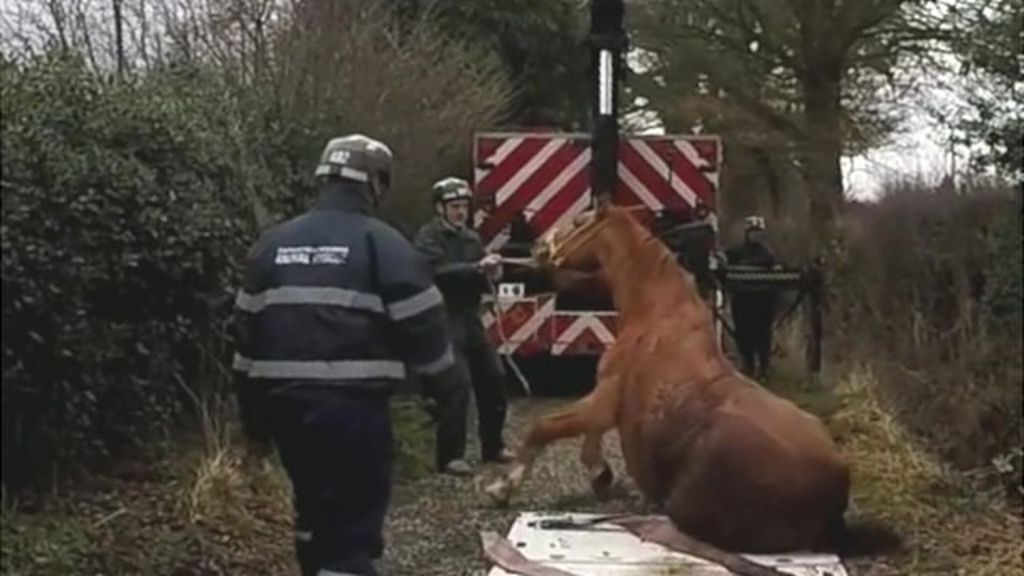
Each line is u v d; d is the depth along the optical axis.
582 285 8.27
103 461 7.83
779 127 20.77
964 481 8.67
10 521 6.80
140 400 8.02
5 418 6.81
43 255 6.62
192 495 7.59
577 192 13.88
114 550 6.81
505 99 19.62
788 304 15.88
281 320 5.52
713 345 7.71
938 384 10.00
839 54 19.77
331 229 5.60
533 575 6.72
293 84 13.53
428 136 15.51
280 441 5.62
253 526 7.58
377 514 5.62
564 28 25.14
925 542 7.55
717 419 7.15
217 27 14.60
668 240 12.89
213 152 9.20
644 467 7.54
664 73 21.44
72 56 8.53
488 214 13.91
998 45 9.73
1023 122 9.52
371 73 15.02
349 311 5.49
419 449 9.86
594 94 11.59
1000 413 9.12
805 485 6.99
